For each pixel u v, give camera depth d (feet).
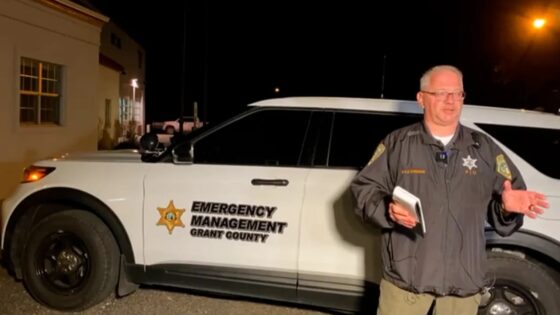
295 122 13.53
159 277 14.05
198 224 13.55
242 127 13.82
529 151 12.03
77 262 14.58
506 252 11.82
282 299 13.17
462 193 8.70
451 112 8.83
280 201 12.92
